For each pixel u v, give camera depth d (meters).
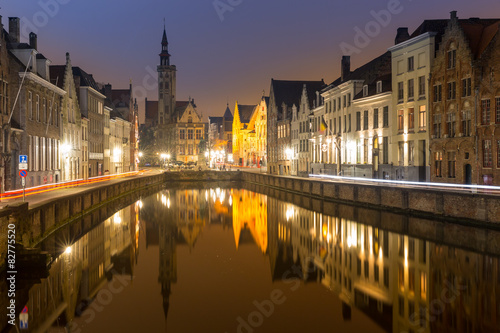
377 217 40.25
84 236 32.81
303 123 86.69
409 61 52.34
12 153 42.84
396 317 17.56
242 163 161.00
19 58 47.09
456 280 21.94
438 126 47.16
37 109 48.12
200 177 109.50
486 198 30.95
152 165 161.75
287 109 99.81
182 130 163.25
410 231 33.75
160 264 26.23
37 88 47.88
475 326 16.53
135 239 33.53
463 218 33.09
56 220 31.12
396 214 39.75
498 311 17.97
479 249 27.56
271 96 109.00
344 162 67.81
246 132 158.25
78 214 37.44
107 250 29.47
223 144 199.38
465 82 43.34
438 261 25.36
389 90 56.06
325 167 74.38
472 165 41.97
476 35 44.44
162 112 171.50
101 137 83.31
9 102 41.59
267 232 36.78
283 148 99.38
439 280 21.97
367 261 25.95
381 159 57.66
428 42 48.59
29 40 51.97
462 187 42.88
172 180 107.31
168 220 43.41
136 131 122.12
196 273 24.31
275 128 105.00
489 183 40.03
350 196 47.81
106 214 43.94
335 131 71.12
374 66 64.06
